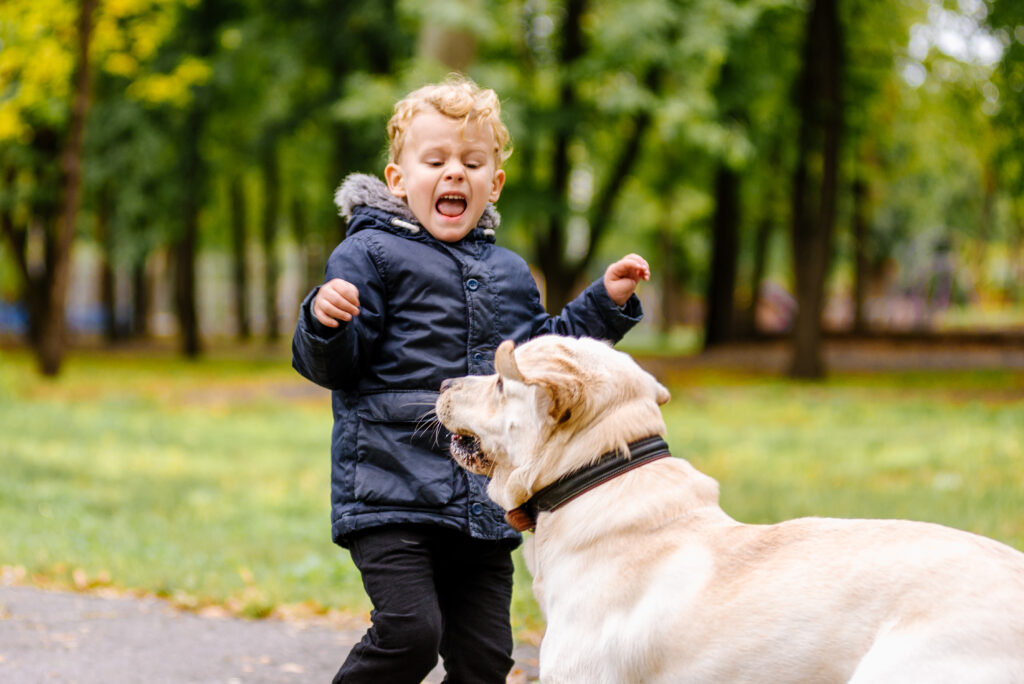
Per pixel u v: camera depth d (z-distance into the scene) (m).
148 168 23.33
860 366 22.81
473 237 3.41
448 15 15.03
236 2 22.95
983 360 23.03
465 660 3.24
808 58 20.52
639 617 2.53
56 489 9.02
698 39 16.59
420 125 3.35
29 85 17.25
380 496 3.10
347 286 2.94
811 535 2.51
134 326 38.56
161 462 10.91
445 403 2.92
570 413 2.70
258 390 18.42
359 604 5.75
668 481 2.70
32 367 21.05
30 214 24.69
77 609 5.48
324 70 22.95
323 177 28.67
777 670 2.36
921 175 30.44
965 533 2.41
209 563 6.65
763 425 13.80
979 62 18.98
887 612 2.29
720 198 26.69
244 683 4.41
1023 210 21.59
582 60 17.66
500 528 3.16
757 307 30.64
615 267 3.43
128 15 19.64
